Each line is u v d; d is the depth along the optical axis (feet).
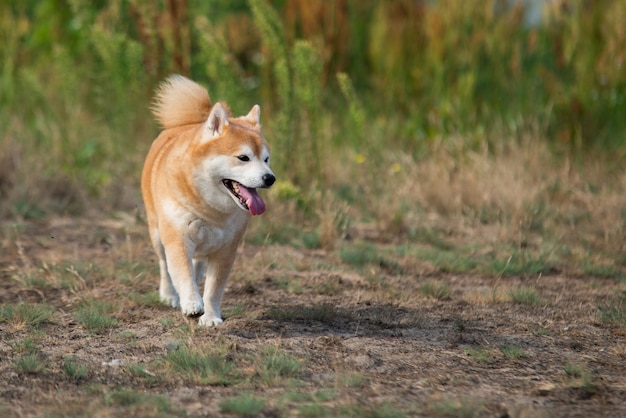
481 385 22.56
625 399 21.61
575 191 47.50
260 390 21.68
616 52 53.62
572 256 38.19
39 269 33.37
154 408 19.93
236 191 26.55
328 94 57.93
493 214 44.52
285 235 39.86
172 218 26.55
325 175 47.85
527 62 56.90
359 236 41.73
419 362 24.39
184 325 27.17
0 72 59.77
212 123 26.50
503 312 30.35
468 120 54.39
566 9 55.47
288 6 56.59
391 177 48.47
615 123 53.83
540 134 53.42
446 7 57.52
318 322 28.35
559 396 21.72
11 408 19.99
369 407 20.39
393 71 59.52
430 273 35.99
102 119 54.29
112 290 31.55
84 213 43.78
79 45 60.03
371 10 65.51
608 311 30.12
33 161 47.44
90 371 22.80
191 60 50.88
